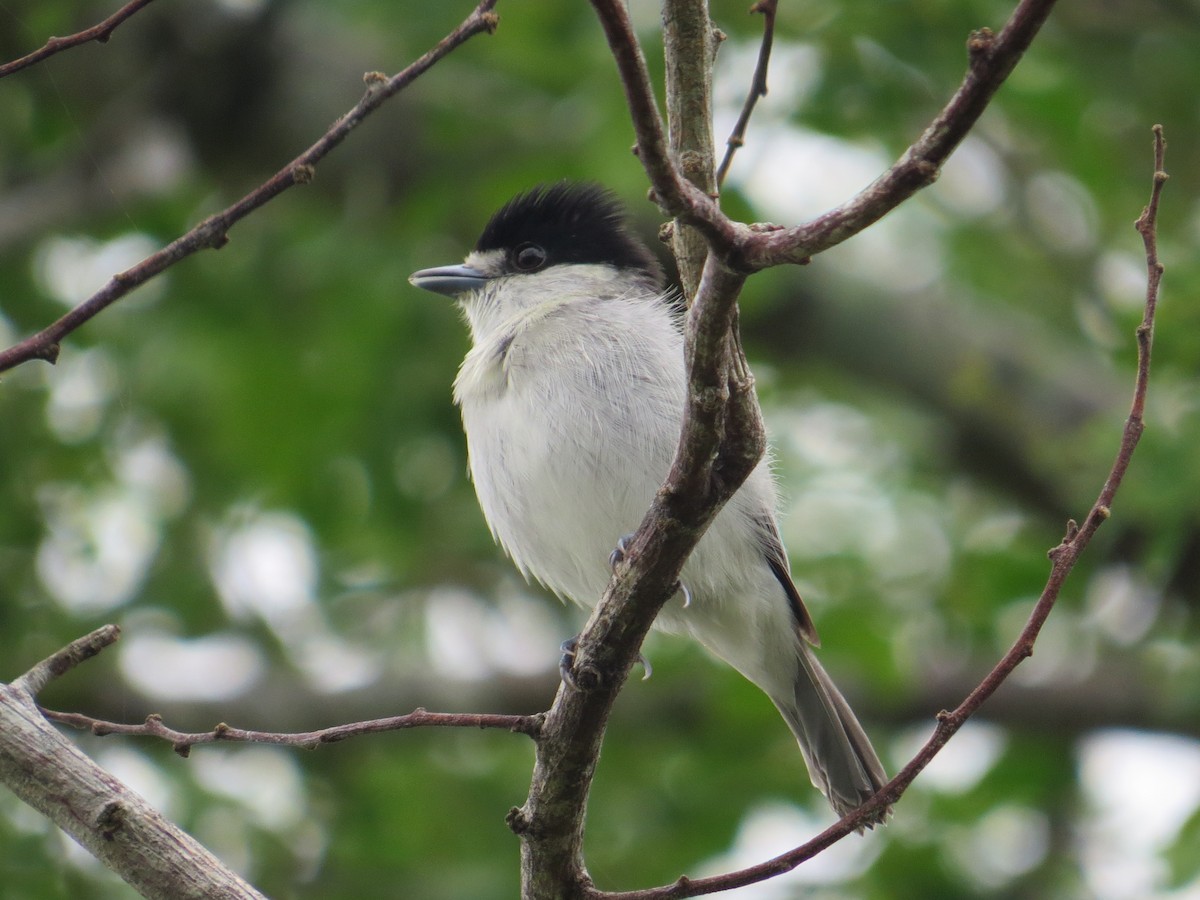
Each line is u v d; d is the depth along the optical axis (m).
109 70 13.55
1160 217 13.12
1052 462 12.33
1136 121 13.19
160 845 5.29
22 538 12.59
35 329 13.25
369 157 13.13
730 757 12.62
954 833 12.41
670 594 5.83
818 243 4.71
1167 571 10.89
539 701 13.15
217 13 13.48
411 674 13.23
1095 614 12.49
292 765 12.96
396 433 12.98
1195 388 10.69
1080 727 13.02
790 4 11.66
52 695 12.23
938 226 14.53
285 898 11.61
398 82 5.71
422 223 12.48
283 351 13.15
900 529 13.28
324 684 13.21
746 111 5.62
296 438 12.92
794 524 12.92
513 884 11.68
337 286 13.01
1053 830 12.81
